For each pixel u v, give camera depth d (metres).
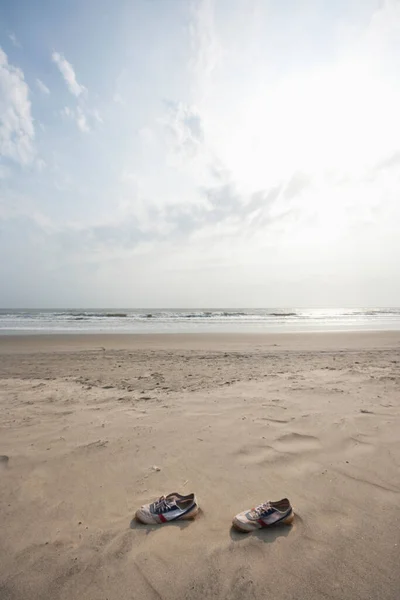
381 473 2.81
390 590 1.62
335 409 4.46
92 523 2.21
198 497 2.51
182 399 5.06
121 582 1.70
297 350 11.56
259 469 2.92
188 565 1.81
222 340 15.31
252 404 4.73
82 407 4.71
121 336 17.05
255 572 1.75
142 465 3.00
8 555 1.90
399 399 4.94
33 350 11.76
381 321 34.84
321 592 1.61
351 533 2.05
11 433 3.75
